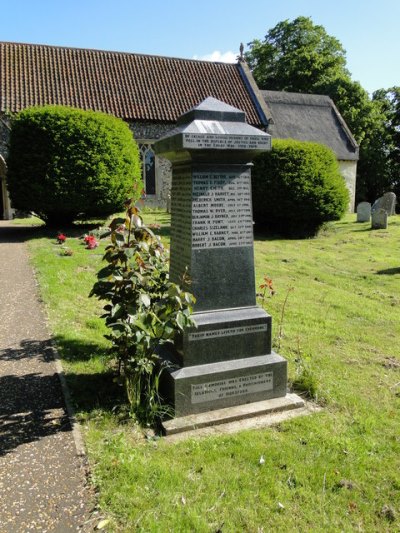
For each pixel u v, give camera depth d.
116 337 3.85
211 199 4.07
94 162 13.73
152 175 23.84
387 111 41.31
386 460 3.44
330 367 5.11
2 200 20.25
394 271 10.82
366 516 2.89
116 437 3.51
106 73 23.03
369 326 6.74
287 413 4.13
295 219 15.47
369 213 19.78
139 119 21.81
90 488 3.02
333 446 3.57
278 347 5.64
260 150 3.94
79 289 7.70
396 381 4.82
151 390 3.93
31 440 3.54
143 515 2.78
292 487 3.12
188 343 4.01
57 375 4.63
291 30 39.06
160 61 24.92
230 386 4.10
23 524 2.73
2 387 4.38
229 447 3.52
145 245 3.84
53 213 14.54
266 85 40.66
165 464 3.28
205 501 2.93
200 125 3.80
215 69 25.83
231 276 4.22
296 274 10.27
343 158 29.34
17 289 7.73
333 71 37.94
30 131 13.45
